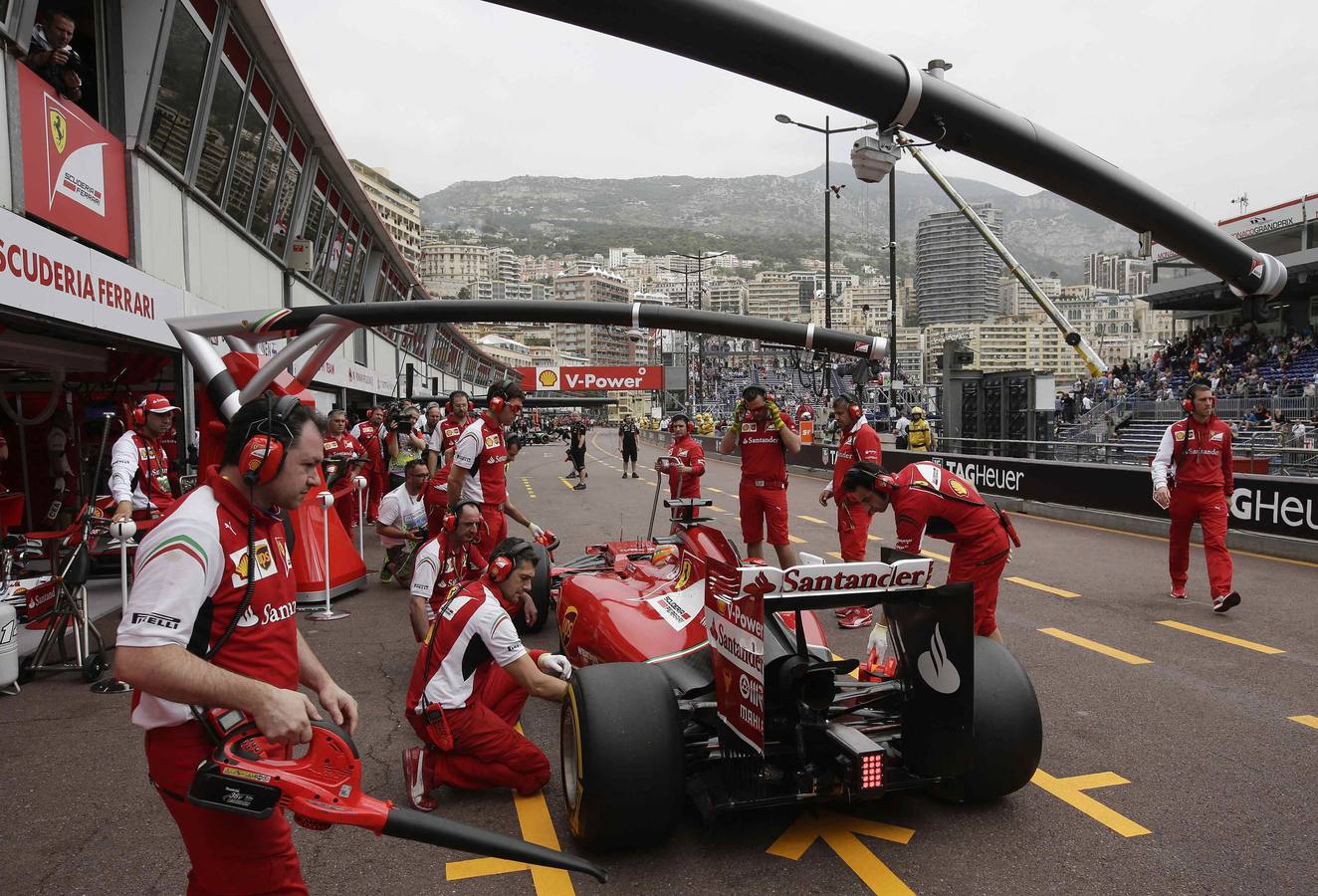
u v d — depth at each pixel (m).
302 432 2.00
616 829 3.01
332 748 1.88
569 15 2.46
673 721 3.12
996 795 3.42
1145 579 8.26
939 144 3.17
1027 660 5.64
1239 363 29.64
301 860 3.24
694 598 3.86
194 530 1.89
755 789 3.10
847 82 2.82
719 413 58.03
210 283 12.28
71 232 8.16
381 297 28.05
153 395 6.89
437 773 3.66
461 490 6.63
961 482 4.36
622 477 25.11
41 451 10.67
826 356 8.05
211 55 10.94
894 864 3.09
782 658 3.19
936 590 3.15
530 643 6.10
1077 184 3.61
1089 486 12.67
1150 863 3.07
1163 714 4.62
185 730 1.94
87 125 8.49
